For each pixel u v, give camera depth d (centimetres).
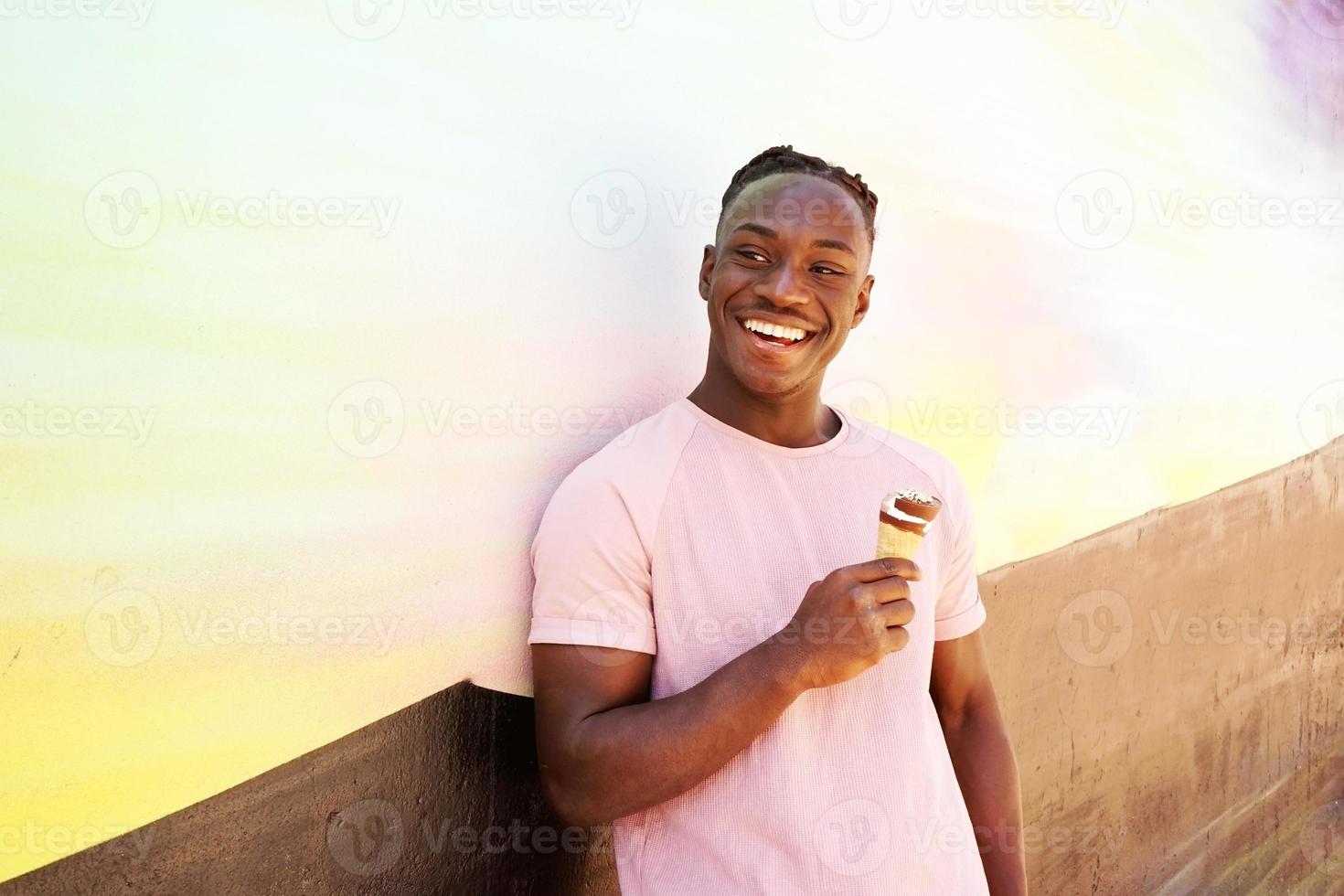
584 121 161
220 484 123
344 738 136
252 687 127
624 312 170
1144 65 288
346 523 135
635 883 138
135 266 115
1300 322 369
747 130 187
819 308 142
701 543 137
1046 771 260
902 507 131
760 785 129
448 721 148
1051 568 260
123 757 116
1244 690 343
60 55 108
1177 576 308
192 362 120
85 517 112
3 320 106
